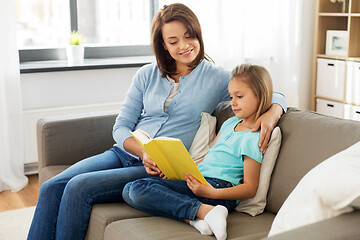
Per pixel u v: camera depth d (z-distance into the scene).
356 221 1.16
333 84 3.79
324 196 1.24
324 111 3.92
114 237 1.59
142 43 3.82
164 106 2.10
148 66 2.17
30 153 3.26
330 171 1.26
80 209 1.81
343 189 1.20
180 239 1.46
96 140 2.35
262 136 1.70
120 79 3.52
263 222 1.63
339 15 3.67
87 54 3.60
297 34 3.86
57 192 1.93
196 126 2.09
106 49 3.64
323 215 1.24
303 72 4.09
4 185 3.10
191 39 2.01
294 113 1.81
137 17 3.80
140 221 1.62
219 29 3.56
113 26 3.78
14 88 3.06
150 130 2.08
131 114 2.16
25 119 3.20
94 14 3.73
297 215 1.28
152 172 1.86
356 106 3.60
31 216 2.66
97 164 2.07
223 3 3.56
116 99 3.53
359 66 3.53
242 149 1.72
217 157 1.82
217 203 1.69
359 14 3.45
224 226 1.48
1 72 3.00
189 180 1.67
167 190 1.66
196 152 2.01
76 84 3.39
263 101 1.77
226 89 2.11
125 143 2.04
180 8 2.01
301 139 1.69
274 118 1.76
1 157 3.06
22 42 3.53
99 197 1.83
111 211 1.76
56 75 3.32
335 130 1.62
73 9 3.46
